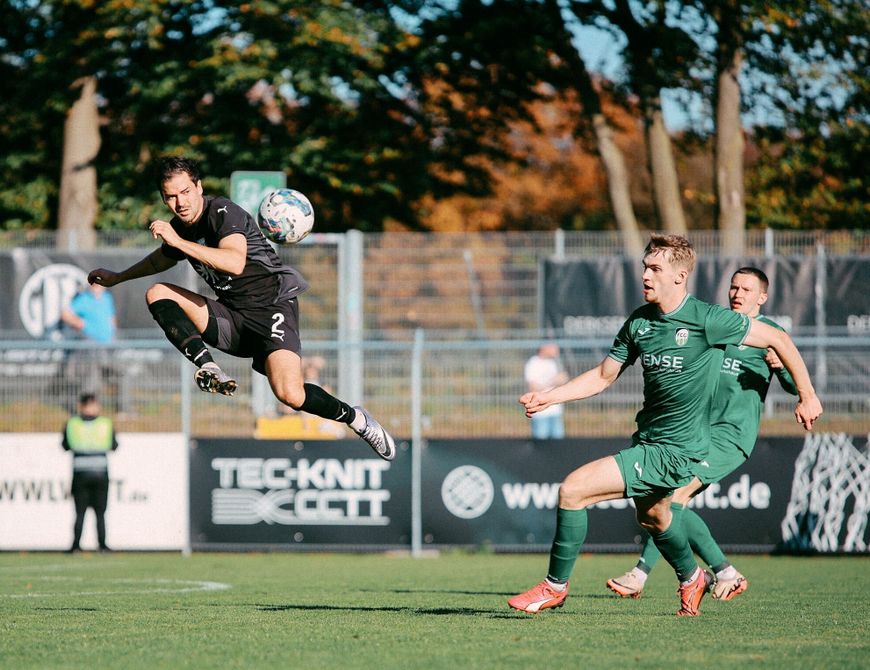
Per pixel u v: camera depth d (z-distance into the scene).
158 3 55.03
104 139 63.69
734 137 52.38
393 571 25.67
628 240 40.97
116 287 40.38
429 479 30.30
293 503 30.44
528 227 89.12
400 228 64.88
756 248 40.91
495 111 60.28
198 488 30.62
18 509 30.55
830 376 33.12
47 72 58.19
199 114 60.53
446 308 40.28
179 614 15.88
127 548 30.50
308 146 58.19
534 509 30.11
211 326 14.27
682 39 52.19
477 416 32.44
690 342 13.46
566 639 12.86
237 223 13.95
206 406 32.38
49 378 31.77
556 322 40.41
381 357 32.78
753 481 29.53
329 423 31.83
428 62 56.16
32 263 40.56
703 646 12.35
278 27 56.62
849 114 54.38
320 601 18.22
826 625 14.44
